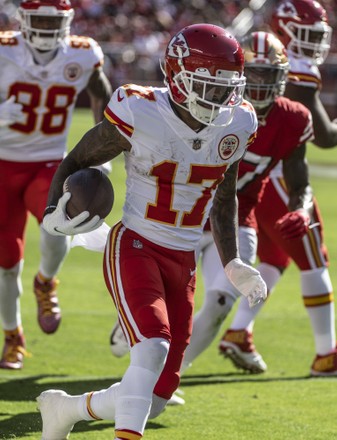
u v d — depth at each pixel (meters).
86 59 14.32
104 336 16.50
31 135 14.20
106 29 68.00
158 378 8.95
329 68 62.56
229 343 14.54
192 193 9.44
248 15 67.12
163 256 9.46
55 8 13.53
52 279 14.93
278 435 10.96
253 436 10.90
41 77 14.05
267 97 12.75
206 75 8.87
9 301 14.11
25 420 11.27
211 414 11.85
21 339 14.40
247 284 9.45
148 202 9.41
